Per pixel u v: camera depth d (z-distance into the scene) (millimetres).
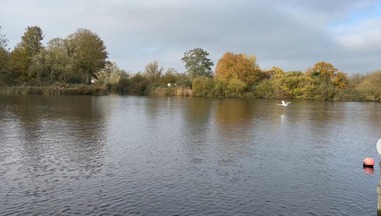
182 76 101312
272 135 24891
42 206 10953
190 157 17547
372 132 27828
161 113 38781
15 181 13289
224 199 11883
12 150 18344
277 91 85750
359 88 83000
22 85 76000
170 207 11086
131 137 22781
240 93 86125
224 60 93750
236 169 15578
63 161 16281
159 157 17422
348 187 13461
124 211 10703
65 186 12797
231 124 30172
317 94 82750
